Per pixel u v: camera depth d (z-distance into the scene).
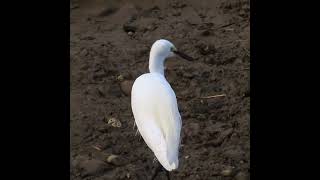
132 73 11.65
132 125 10.36
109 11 13.55
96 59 12.04
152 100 8.55
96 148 9.84
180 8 13.75
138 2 13.82
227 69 11.74
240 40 12.59
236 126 10.30
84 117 10.51
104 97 11.05
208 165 9.41
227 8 13.69
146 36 12.84
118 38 12.80
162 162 7.97
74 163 9.41
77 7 13.62
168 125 8.31
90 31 12.99
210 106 10.78
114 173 9.31
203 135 10.07
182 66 11.78
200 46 12.26
